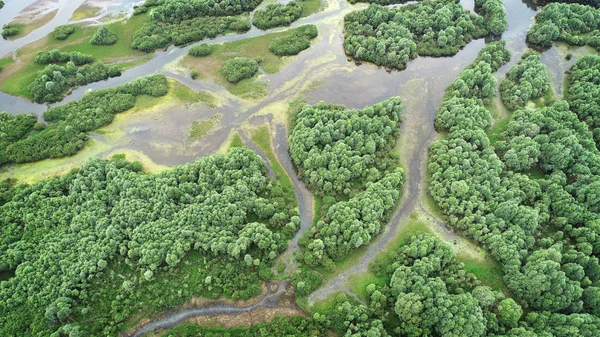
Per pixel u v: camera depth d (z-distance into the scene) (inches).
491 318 3577.8
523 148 4662.9
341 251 4106.8
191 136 5310.0
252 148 5167.3
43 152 5049.2
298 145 4840.1
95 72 5959.6
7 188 4749.0
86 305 3868.1
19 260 4047.7
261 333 3732.8
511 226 4099.4
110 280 4005.9
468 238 4286.4
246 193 4468.5
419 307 3563.0
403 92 5743.1
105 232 4131.4
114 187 4493.1
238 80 5895.7
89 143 5246.1
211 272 4055.1
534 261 3836.1
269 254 4121.6
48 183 4621.1
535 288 3668.8
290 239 4350.4
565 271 3752.5
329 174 4589.1
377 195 4372.5
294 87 5826.8
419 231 4365.2
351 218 4156.0
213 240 4082.2
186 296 3946.9
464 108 5123.0
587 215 4099.4
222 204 4325.8
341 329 3713.1
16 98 5733.3
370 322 3700.8
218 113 5551.2
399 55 5910.4
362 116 5064.0
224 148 5172.2
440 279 3769.7
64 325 3700.8
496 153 4884.4
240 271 4089.6
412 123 5369.1
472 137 4820.4
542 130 4923.7
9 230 4239.7
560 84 5679.1
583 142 4670.3
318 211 4559.5
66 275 3914.9
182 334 3735.2
